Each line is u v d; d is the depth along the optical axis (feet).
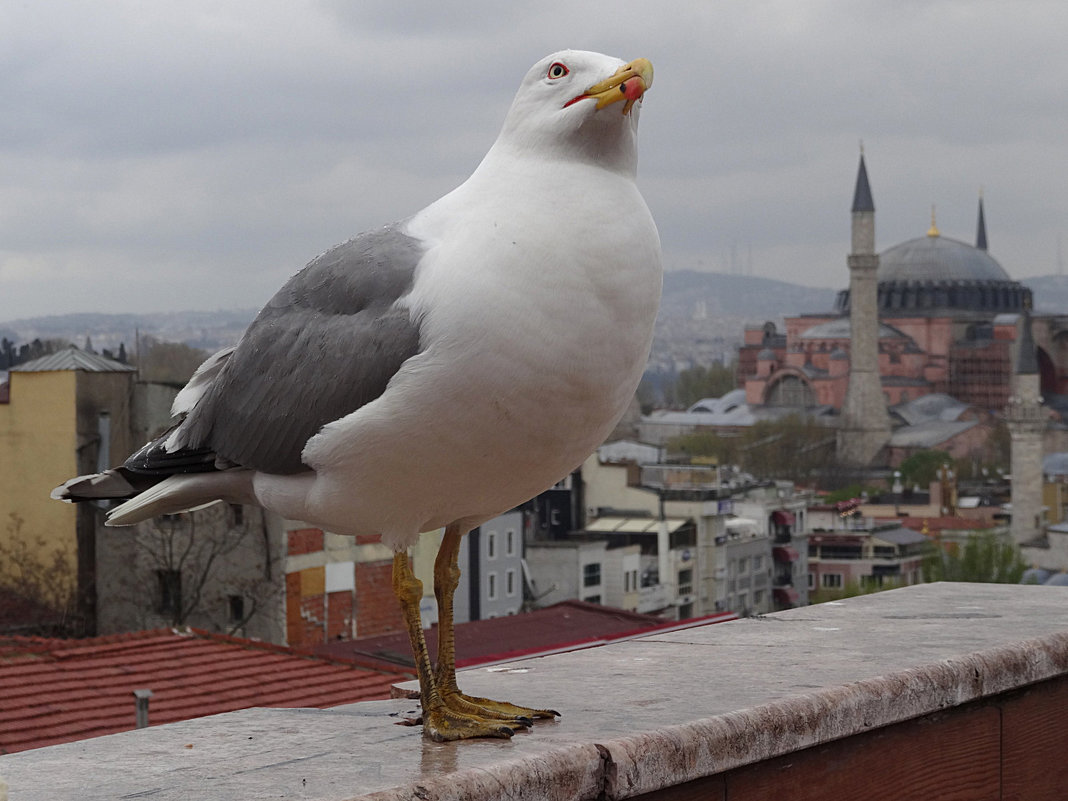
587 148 10.05
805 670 12.18
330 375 10.19
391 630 86.63
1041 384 483.92
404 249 10.23
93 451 88.22
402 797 8.80
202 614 86.84
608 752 9.61
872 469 431.84
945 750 12.28
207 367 11.75
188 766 9.69
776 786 10.73
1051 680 13.43
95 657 40.68
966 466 412.36
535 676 12.48
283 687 38.73
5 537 89.61
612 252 9.78
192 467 11.27
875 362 446.19
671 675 12.28
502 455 10.04
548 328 9.66
